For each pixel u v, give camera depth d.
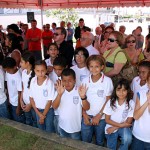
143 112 2.55
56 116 3.20
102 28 8.68
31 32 8.35
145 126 2.59
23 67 3.39
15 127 3.15
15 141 2.86
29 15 9.63
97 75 2.88
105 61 3.19
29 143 2.81
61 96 2.86
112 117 2.81
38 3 10.84
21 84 3.54
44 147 2.72
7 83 3.69
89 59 2.84
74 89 2.90
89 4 10.34
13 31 6.12
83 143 2.76
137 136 2.67
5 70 3.66
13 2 9.99
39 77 3.07
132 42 4.08
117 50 3.36
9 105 3.83
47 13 18.14
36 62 3.03
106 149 2.64
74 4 10.58
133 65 3.69
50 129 3.27
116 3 9.84
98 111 2.94
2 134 3.01
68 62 3.83
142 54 4.30
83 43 4.03
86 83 2.95
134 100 3.02
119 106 2.77
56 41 4.33
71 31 10.50
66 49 4.28
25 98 3.50
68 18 18.50
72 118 2.92
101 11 18.42
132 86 3.17
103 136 3.11
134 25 18.27
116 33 3.37
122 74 3.32
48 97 3.07
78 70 3.39
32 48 8.38
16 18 15.41
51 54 3.72
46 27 9.42
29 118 3.68
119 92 2.68
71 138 2.89
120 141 3.11
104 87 2.87
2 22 14.98
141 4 9.34
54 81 3.47
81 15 18.62
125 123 2.77
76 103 2.89
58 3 10.77
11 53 4.43
